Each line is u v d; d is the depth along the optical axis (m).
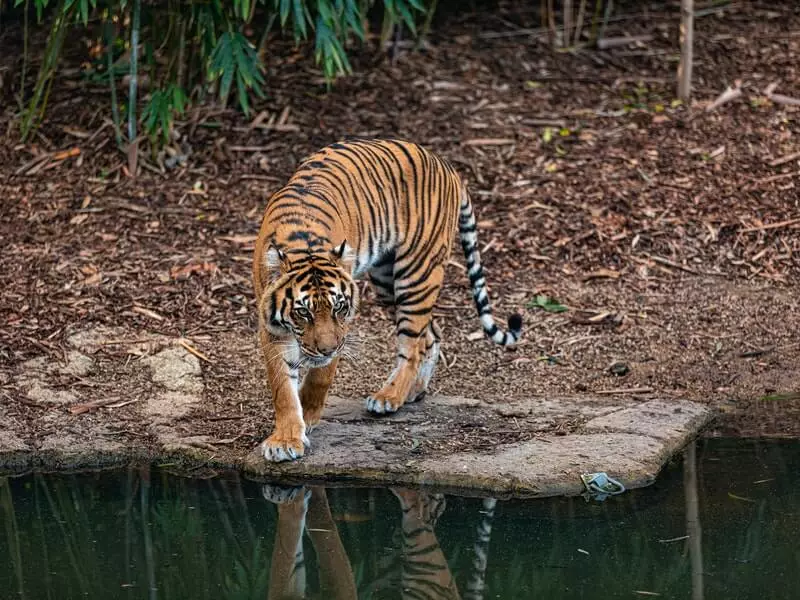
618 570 7.37
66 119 14.68
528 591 7.15
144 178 13.74
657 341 11.21
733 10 17.88
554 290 12.11
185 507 8.45
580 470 8.59
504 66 16.11
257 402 10.02
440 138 14.47
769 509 8.11
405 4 14.91
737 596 6.97
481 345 11.20
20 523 8.22
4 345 10.75
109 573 7.53
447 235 9.92
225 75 12.78
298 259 8.27
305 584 7.43
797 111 14.95
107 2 13.59
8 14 16.66
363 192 9.27
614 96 15.49
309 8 14.94
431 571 7.50
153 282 11.90
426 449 9.01
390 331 11.38
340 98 15.20
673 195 13.50
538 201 13.43
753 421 9.75
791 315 11.59
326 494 8.62
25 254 12.33
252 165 13.97
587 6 18.05
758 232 12.91
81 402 9.95
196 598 7.21
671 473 8.77
